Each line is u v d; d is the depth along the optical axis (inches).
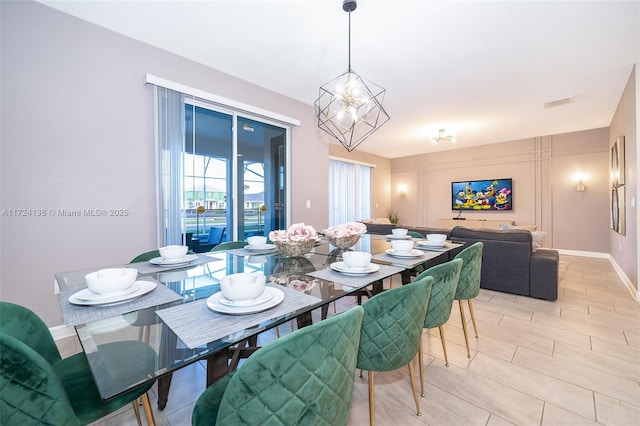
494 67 118.0
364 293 69.7
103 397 22.1
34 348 39.8
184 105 110.0
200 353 26.8
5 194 76.9
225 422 25.8
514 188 242.7
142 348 27.9
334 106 162.1
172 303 37.9
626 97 133.3
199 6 83.3
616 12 84.7
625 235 139.8
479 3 81.5
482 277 129.9
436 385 63.3
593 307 107.8
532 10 84.1
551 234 225.3
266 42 101.2
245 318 32.9
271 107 142.9
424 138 233.1
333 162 255.3
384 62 114.3
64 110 85.3
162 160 103.0
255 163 142.6
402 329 45.4
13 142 77.8
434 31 94.4
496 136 228.7
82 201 88.3
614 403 56.8
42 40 81.7
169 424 53.1
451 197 278.1
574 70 120.6
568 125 198.1
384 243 91.8
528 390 61.2
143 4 82.3
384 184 313.1
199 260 64.6
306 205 163.3
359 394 61.2
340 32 95.5
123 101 96.0
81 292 40.6
